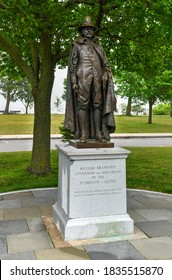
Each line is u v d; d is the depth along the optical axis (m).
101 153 5.16
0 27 9.05
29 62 11.80
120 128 32.91
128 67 12.16
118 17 9.98
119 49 11.45
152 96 34.34
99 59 5.57
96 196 5.24
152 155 15.01
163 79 29.62
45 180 9.38
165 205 7.01
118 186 5.34
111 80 5.55
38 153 10.29
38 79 10.33
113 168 5.31
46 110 10.27
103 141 5.46
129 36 10.20
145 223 5.84
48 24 8.41
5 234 5.30
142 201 7.32
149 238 5.15
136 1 7.79
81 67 5.36
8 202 7.21
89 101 5.56
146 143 22.06
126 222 5.27
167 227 5.64
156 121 41.25
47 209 6.71
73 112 5.58
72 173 5.11
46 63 9.91
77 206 5.16
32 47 10.23
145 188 8.61
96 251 4.66
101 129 5.65
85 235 5.11
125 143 22.00
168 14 7.47
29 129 31.39
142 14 8.16
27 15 7.36
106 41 11.12
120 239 5.10
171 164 12.49
